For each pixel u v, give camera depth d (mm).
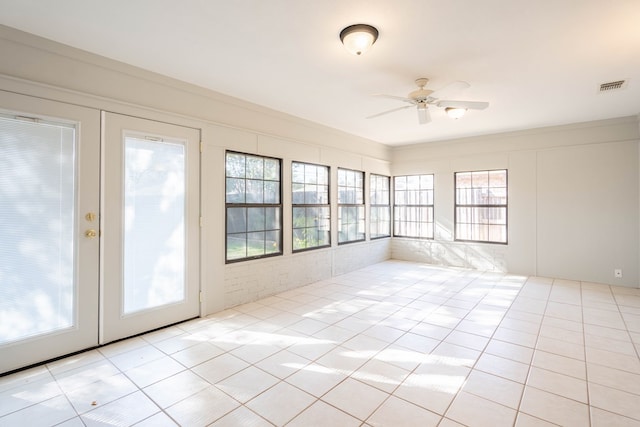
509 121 5121
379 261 6961
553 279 5402
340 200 5930
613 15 2271
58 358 2672
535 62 3023
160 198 3326
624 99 4055
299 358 2709
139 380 2379
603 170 5059
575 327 3361
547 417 1961
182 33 2523
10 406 2078
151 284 3266
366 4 2145
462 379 2391
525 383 2334
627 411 2012
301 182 5090
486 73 3264
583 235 5234
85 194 2809
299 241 5059
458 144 6402
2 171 2402
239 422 1924
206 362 2641
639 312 3795
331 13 2252
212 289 3797
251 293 4238
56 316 2668
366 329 3322
